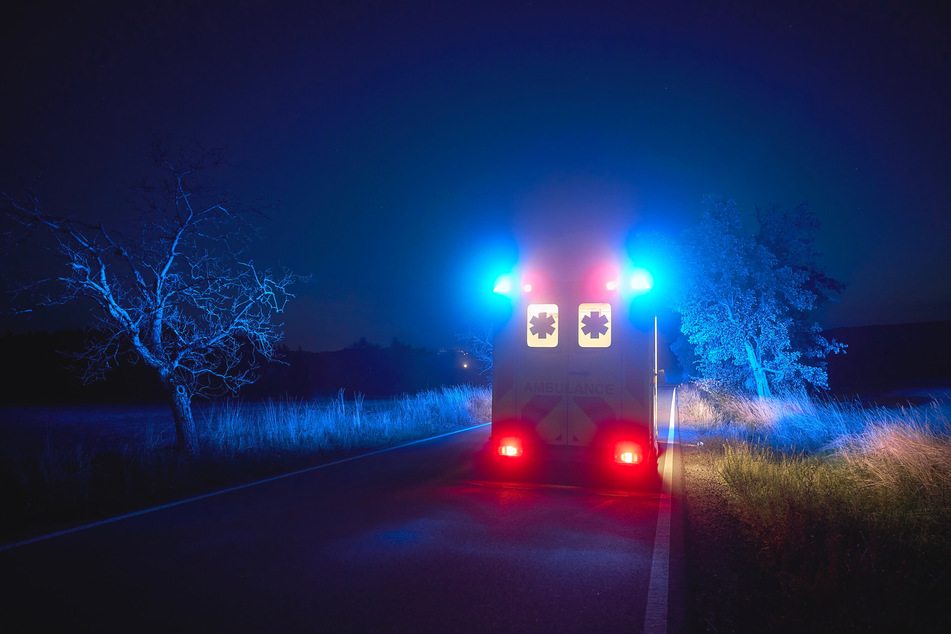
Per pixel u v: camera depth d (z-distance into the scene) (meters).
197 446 12.06
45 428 18.98
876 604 4.35
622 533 6.74
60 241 10.69
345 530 6.76
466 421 20.20
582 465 9.15
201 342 12.11
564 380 9.29
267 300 12.24
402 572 5.36
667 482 9.91
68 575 5.18
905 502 7.23
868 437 10.19
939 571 5.23
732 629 4.25
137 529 6.75
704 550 6.17
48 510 7.51
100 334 11.56
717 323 22.34
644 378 9.04
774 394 22.80
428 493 8.86
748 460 10.36
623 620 4.36
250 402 29.47
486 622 4.30
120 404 29.47
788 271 22.22
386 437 15.39
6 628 4.10
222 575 5.21
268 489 9.11
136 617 4.30
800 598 4.66
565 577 5.27
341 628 4.17
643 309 9.16
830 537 5.78
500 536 6.58
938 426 10.23
